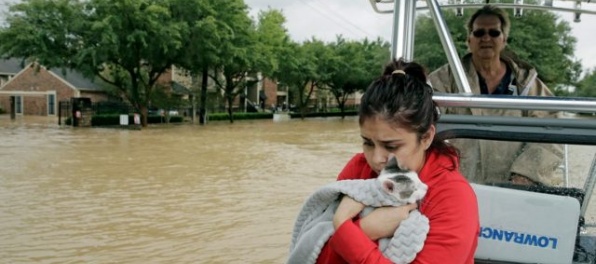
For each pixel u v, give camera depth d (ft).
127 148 76.38
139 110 125.59
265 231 31.09
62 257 26.48
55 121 144.87
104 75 160.76
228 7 129.90
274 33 176.24
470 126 7.39
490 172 9.02
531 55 75.61
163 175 52.13
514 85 12.99
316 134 111.14
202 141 89.76
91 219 33.99
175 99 143.02
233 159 65.26
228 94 155.53
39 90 178.19
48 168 55.88
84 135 98.78
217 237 29.81
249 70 153.07
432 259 5.53
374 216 5.73
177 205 38.19
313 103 248.52
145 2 111.24
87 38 113.80
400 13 8.04
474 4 13.32
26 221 33.42
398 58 6.98
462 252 5.61
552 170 9.04
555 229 7.86
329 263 5.95
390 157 5.85
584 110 6.82
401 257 5.55
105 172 53.62
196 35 121.80
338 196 6.15
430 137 6.06
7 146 76.89
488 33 12.55
